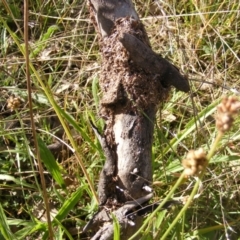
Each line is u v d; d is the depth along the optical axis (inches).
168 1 53.5
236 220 39.9
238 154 42.4
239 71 49.7
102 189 36.6
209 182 41.4
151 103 36.9
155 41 50.7
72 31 50.9
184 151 44.3
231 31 51.4
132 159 36.3
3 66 49.5
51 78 48.9
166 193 40.6
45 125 45.3
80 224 40.6
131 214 35.6
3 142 45.8
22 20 52.0
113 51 37.2
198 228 40.4
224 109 26.0
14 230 41.4
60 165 43.6
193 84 48.0
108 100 36.6
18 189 43.2
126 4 38.1
